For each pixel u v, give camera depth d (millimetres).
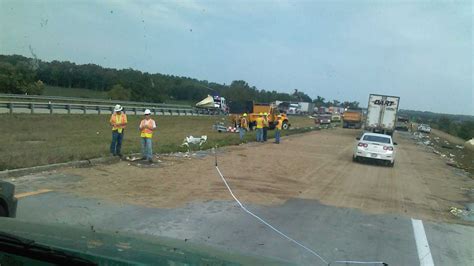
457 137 103500
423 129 84312
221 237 7887
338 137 45469
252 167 17969
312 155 25344
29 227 3098
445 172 23328
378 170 21094
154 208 9688
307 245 7797
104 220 8398
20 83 55125
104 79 73875
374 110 46125
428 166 25672
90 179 12523
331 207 11336
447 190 16547
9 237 2721
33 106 38656
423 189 16172
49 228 3125
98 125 36875
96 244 2775
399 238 8812
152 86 76688
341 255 7344
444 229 9961
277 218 9648
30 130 29047
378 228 9500
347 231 9008
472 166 30344
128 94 70812
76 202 9609
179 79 93688
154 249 2787
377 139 24219
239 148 26422
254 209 10336
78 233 3062
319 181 15766
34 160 13961
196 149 23312
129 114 51344
